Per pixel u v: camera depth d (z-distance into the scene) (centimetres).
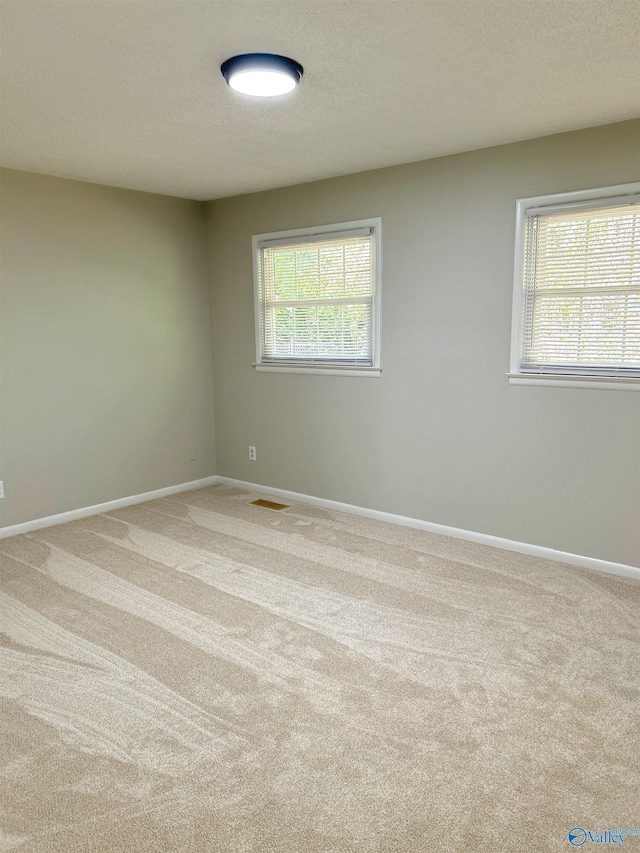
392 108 269
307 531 405
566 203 319
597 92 253
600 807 174
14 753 197
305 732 206
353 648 259
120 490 463
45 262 400
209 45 204
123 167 374
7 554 366
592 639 264
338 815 171
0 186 372
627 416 315
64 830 167
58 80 232
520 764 190
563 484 342
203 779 185
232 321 495
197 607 297
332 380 437
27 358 398
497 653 254
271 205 448
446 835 164
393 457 413
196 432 516
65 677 239
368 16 184
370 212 394
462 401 374
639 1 176
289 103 261
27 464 405
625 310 311
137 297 458
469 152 346
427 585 319
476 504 378
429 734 204
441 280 370
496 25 191
